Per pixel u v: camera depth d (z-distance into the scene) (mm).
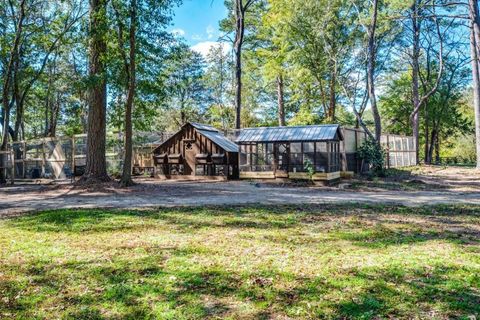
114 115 22484
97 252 5621
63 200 12211
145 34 14789
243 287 4141
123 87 16031
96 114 16266
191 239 6398
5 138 21359
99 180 16078
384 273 4512
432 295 3863
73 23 23000
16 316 3523
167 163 22125
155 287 4160
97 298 3906
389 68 31109
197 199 12000
